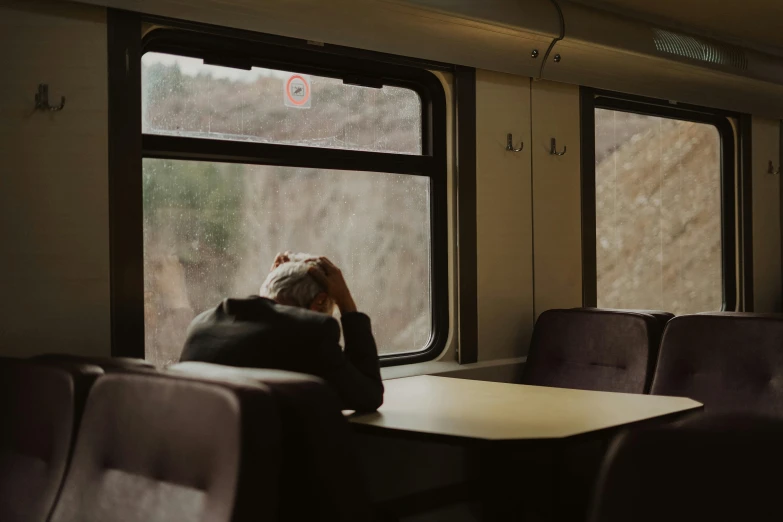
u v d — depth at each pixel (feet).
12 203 7.90
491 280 12.42
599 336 11.56
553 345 12.05
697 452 3.44
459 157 11.92
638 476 3.46
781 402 9.36
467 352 12.08
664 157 15.57
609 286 14.51
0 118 7.83
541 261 13.15
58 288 8.18
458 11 10.66
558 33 12.00
